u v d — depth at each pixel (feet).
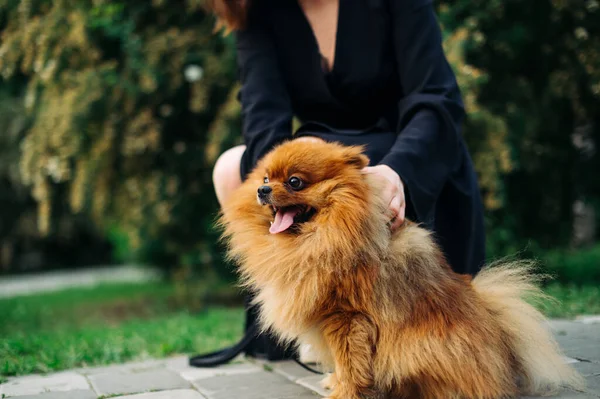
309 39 10.28
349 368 6.97
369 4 9.77
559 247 27.40
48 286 50.14
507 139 22.00
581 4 20.88
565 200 25.98
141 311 30.45
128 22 22.66
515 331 7.39
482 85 22.00
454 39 19.27
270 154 8.24
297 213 7.64
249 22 10.67
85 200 26.96
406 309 6.90
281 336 8.16
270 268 7.49
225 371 9.91
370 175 7.57
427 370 6.82
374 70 9.93
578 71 21.88
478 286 7.87
